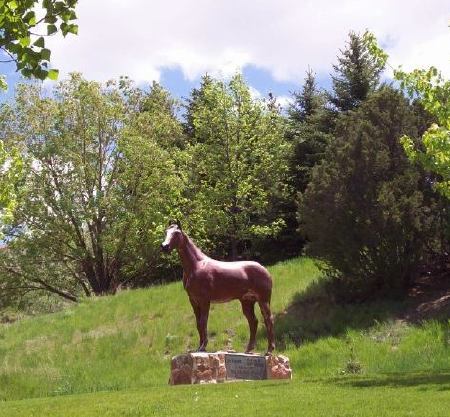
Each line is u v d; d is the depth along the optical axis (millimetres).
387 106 22234
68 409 11000
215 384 13414
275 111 40719
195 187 38906
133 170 34500
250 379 14875
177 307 24016
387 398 9844
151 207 34375
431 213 20812
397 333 19031
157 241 33562
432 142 14469
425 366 16234
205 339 14961
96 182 35000
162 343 21438
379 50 15469
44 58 6652
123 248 35188
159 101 40531
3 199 18641
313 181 21828
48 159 33875
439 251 21781
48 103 34844
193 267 15094
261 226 37000
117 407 10680
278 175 37656
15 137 33906
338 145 22578
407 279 21359
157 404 10711
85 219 33531
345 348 18500
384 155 20750
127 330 22531
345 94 38062
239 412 9375
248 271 15688
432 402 9266
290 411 9203
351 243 20656
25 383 18641
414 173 20766
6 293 36406
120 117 35844
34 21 6672
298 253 37812
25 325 24688
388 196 20156
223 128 36719
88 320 24031
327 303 21812
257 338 20500
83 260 35000
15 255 34938
